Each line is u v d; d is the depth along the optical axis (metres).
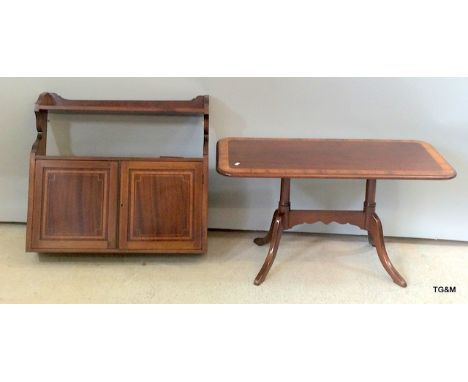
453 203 2.62
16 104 2.50
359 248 2.60
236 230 2.74
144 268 2.35
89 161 2.28
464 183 2.58
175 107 2.46
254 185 2.65
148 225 2.30
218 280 2.26
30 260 2.38
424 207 2.64
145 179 2.29
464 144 2.50
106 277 2.26
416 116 2.47
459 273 2.37
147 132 2.58
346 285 2.25
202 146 2.60
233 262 2.43
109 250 2.30
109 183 2.29
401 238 2.71
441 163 2.06
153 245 2.31
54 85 2.47
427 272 2.37
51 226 2.29
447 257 2.52
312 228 2.73
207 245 2.49
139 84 2.47
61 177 2.28
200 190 2.31
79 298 2.09
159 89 2.48
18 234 2.62
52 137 2.57
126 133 2.58
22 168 2.63
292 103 2.48
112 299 2.09
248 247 2.57
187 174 2.30
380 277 2.32
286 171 1.95
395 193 2.63
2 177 2.65
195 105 2.45
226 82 2.46
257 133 2.54
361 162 2.07
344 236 2.72
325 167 2.00
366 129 2.51
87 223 2.29
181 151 2.62
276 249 2.27
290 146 2.27
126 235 2.30
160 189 2.29
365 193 2.47
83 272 2.29
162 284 2.22
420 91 2.43
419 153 2.20
